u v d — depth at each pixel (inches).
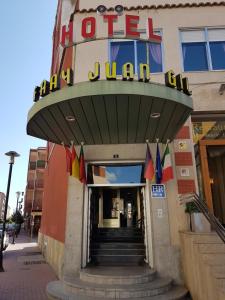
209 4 371.2
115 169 327.6
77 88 218.8
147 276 253.6
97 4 377.7
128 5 376.2
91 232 350.0
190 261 242.7
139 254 321.1
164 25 363.9
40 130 278.1
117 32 361.7
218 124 331.6
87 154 320.2
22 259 522.0
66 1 416.8
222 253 208.5
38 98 245.8
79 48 354.9
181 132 319.0
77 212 303.4
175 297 228.4
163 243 284.0
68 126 270.4
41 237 697.6
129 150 319.6
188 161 309.3
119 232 394.9
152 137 302.0
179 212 292.7
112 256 315.9
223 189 317.1
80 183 312.7
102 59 351.3
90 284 242.2
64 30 297.9
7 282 324.5
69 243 294.4
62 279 280.2
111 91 213.9
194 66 350.9
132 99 222.5
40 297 257.3
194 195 270.2
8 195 458.3
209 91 329.7
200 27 362.9
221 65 348.8
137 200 470.6
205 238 230.1
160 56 354.9
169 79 232.7
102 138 304.3
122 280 244.4
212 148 330.0
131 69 222.7
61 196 381.7
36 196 1667.1
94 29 290.8
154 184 304.3
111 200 497.4
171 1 378.3
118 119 256.7
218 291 171.9
